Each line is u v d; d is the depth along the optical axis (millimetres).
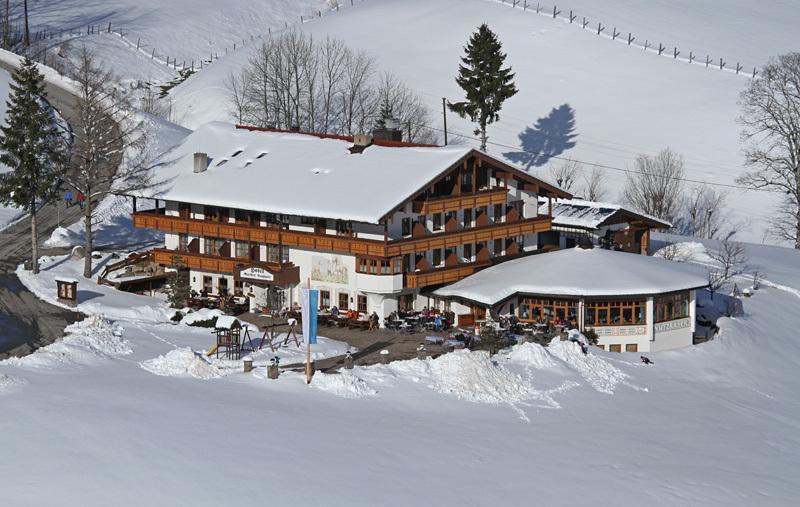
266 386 55125
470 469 46312
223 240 77188
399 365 59125
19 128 81625
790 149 116375
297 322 70438
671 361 68688
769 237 118562
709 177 131625
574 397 59062
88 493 39875
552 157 139125
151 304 75562
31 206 81750
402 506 41562
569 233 88188
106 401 49562
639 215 89562
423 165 72188
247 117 142875
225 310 73250
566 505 43781
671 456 51625
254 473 42969
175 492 40594
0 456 42438
